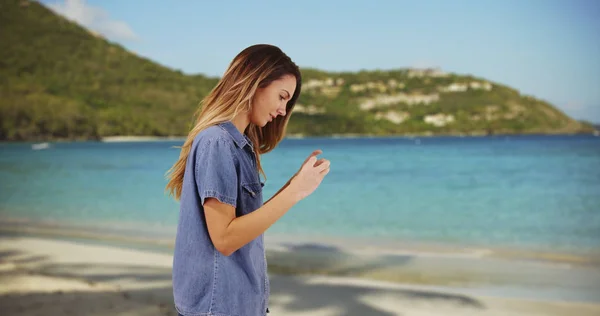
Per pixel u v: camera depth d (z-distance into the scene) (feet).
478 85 632.79
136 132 374.22
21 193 47.50
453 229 28.99
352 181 60.08
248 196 4.83
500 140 328.08
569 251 22.80
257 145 5.71
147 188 51.44
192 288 4.66
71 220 32.27
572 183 56.24
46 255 21.38
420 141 330.54
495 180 60.23
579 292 16.03
